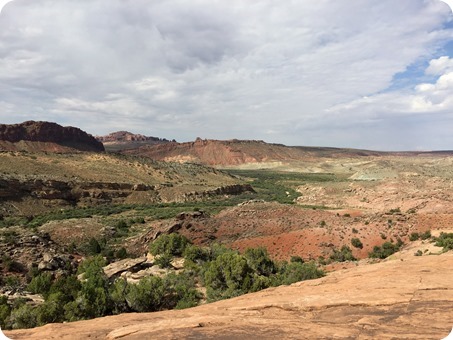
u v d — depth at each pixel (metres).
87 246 49.53
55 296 20.25
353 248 42.81
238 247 45.97
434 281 10.63
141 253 47.97
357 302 9.34
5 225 66.06
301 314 9.27
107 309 20.45
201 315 9.72
